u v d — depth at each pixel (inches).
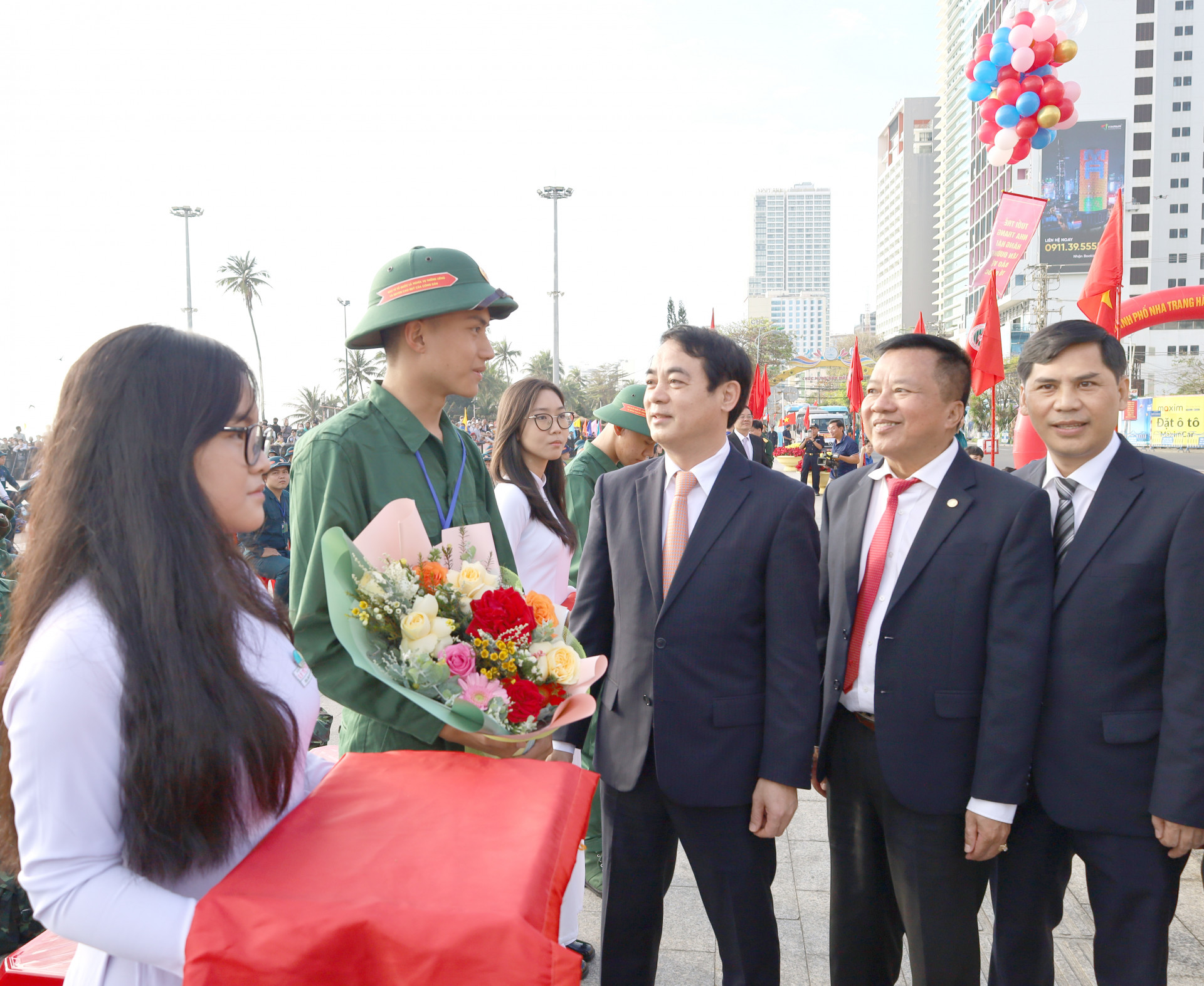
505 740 60.1
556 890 43.1
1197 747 76.3
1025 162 2883.9
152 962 39.6
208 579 43.3
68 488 43.0
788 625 80.5
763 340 2410.2
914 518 87.4
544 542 122.0
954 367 84.2
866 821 88.7
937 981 81.2
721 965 101.3
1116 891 82.4
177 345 45.1
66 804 39.5
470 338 76.0
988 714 79.4
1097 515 85.3
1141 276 3009.4
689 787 80.7
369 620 61.4
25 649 41.6
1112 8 2915.8
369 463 73.8
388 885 40.3
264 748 44.1
